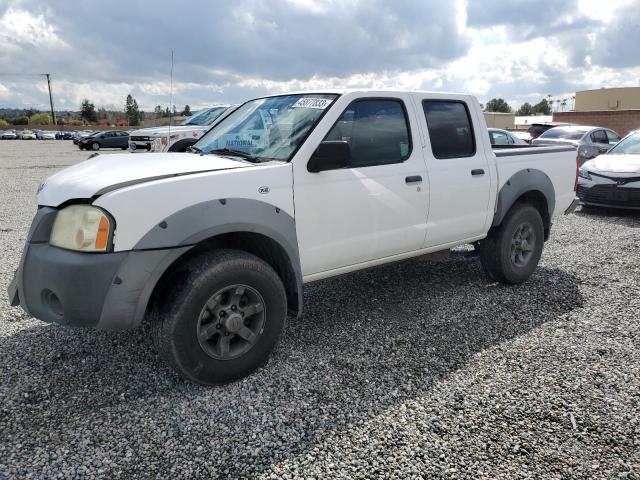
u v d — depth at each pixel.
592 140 15.16
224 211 3.08
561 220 8.91
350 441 2.71
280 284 3.36
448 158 4.52
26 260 3.00
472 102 4.82
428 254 4.73
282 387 3.24
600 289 5.11
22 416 2.90
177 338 2.97
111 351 3.68
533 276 5.57
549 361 3.60
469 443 2.69
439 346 3.84
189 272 3.04
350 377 3.37
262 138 3.88
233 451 2.62
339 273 3.92
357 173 3.82
